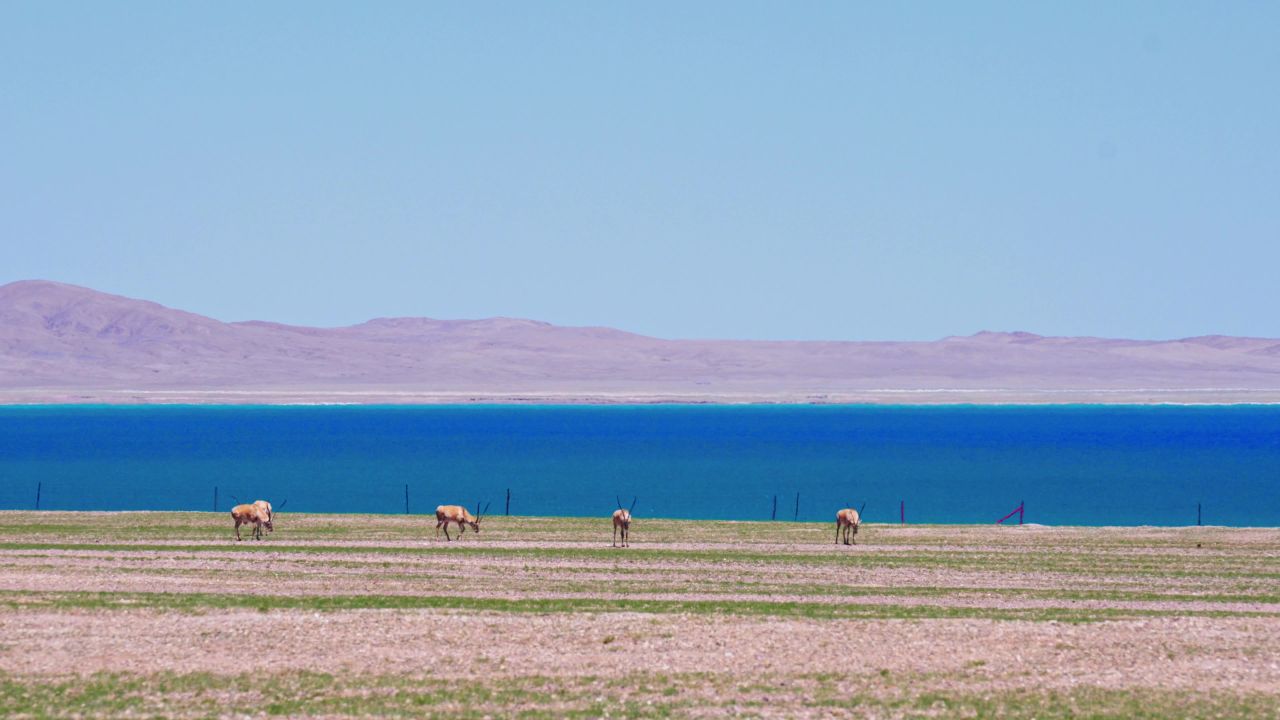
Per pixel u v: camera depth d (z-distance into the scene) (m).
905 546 75.00
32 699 37.50
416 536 78.75
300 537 77.50
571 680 39.78
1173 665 41.97
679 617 48.81
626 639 44.97
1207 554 72.00
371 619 48.03
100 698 37.69
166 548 70.31
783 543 76.19
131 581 57.81
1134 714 36.62
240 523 76.62
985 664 41.91
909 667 41.47
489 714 36.31
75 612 49.25
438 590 56.72
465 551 70.62
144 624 47.12
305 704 37.16
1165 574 63.66
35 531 79.00
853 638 45.25
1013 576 62.66
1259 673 41.12
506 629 46.41
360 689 38.75
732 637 45.31
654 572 63.09
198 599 52.53
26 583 56.50
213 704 37.19
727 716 36.19
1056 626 47.38
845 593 56.91
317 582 58.75
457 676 40.22
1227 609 53.19
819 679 40.00
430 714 36.31
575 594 55.84
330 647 43.72
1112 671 41.22
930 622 48.06
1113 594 57.16
